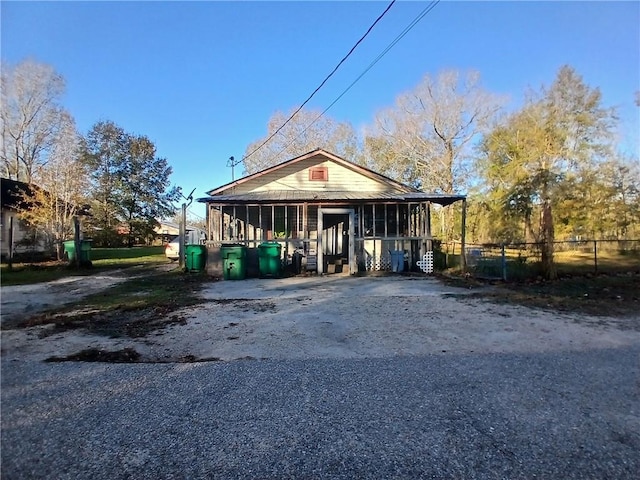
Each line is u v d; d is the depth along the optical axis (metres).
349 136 40.25
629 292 9.23
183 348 5.06
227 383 3.87
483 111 32.75
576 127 26.72
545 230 12.03
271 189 16.19
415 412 3.23
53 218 17.62
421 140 34.53
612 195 23.73
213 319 6.64
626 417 3.12
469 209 31.84
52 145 27.67
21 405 3.39
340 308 7.52
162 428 2.99
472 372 4.13
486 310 7.25
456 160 34.00
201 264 14.13
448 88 33.41
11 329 6.03
